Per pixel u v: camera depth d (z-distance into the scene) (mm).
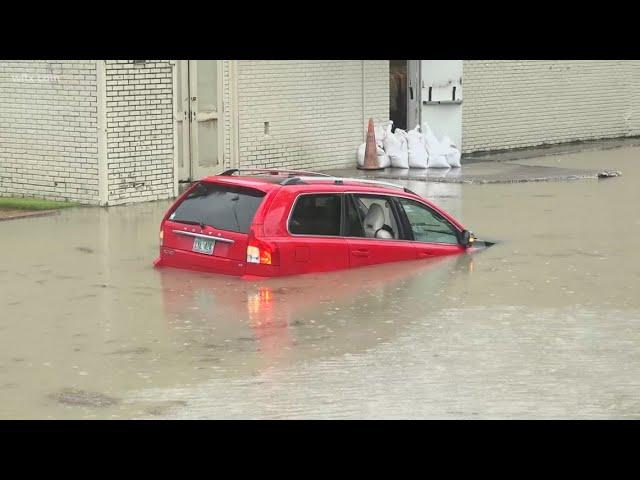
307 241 31344
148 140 45094
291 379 22797
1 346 24859
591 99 70312
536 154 63906
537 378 23078
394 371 23391
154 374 23031
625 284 31266
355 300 28953
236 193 31594
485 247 36094
